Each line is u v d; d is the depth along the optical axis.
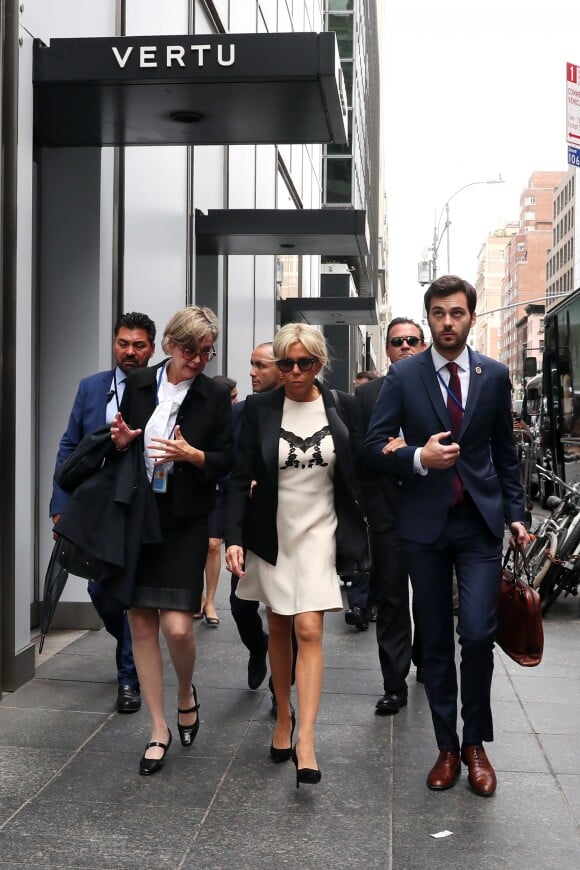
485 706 4.16
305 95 6.78
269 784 4.17
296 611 4.18
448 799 4.03
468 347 4.23
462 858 3.49
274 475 4.26
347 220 11.64
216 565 7.43
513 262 165.12
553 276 121.75
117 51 6.37
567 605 8.70
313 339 4.23
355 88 34.78
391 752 4.59
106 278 7.36
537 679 6.00
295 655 5.16
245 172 14.88
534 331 124.44
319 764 4.43
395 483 5.29
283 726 4.45
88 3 7.29
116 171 7.65
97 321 7.17
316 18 26.81
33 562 7.03
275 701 5.05
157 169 9.16
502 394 4.18
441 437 3.95
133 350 5.11
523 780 4.25
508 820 3.82
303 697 4.08
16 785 4.12
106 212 7.37
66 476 4.29
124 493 4.14
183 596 4.25
